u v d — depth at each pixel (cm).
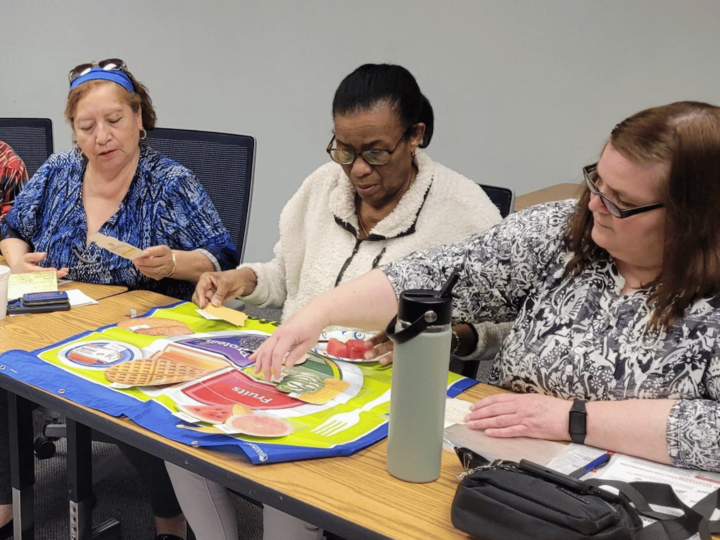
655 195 104
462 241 135
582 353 117
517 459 102
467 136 324
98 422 111
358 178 158
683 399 108
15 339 142
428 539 85
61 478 219
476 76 315
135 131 191
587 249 121
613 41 288
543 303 124
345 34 338
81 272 193
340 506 91
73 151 204
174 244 194
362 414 115
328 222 175
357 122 151
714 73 275
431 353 92
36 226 203
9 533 177
